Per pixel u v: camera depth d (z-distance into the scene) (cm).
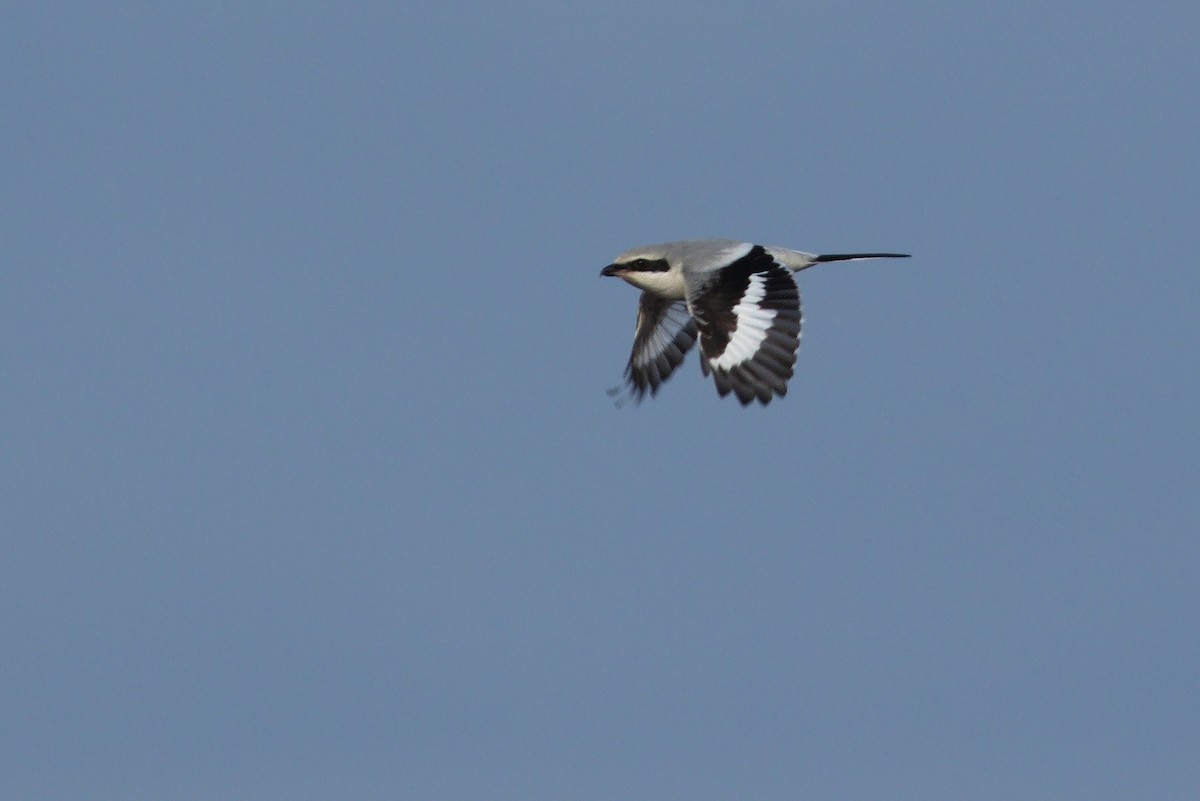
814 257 1625
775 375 1395
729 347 1424
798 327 1406
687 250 1546
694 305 1462
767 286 1445
